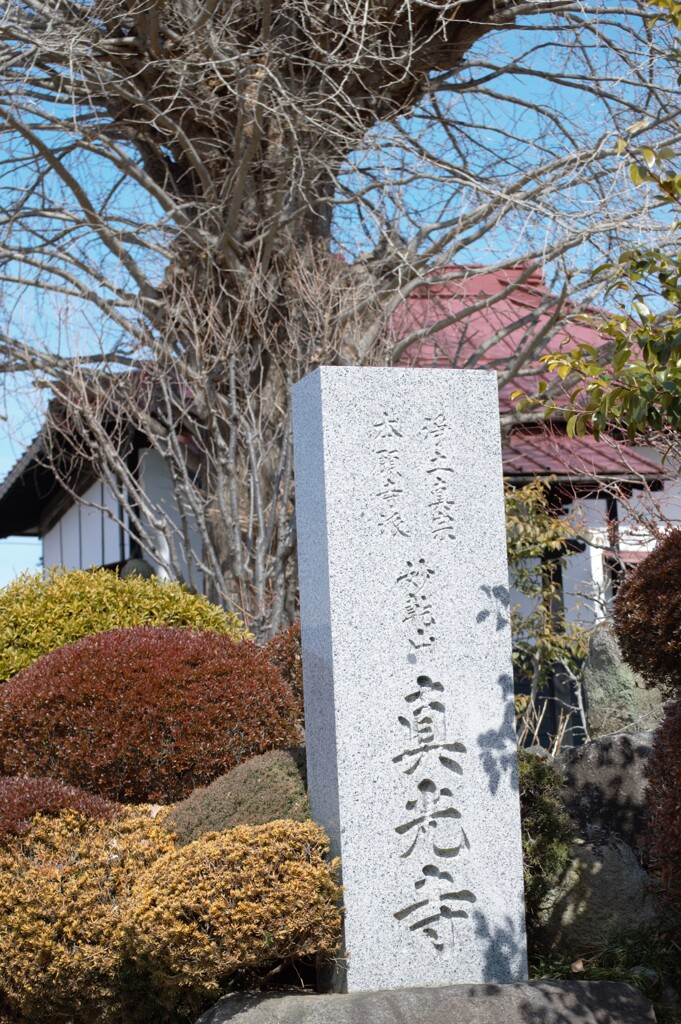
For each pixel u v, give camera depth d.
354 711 4.36
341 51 9.71
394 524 4.49
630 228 7.99
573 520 8.98
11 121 8.96
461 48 10.20
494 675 4.55
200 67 9.45
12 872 4.43
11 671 6.74
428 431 4.59
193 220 9.55
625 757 5.60
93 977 4.27
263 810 4.70
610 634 7.47
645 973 4.61
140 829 4.61
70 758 5.36
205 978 3.99
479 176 9.60
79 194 9.26
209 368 9.40
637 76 9.57
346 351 9.40
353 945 4.25
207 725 5.47
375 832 4.33
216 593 10.02
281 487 9.42
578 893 5.13
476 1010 3.98
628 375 4.21
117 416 9.40
